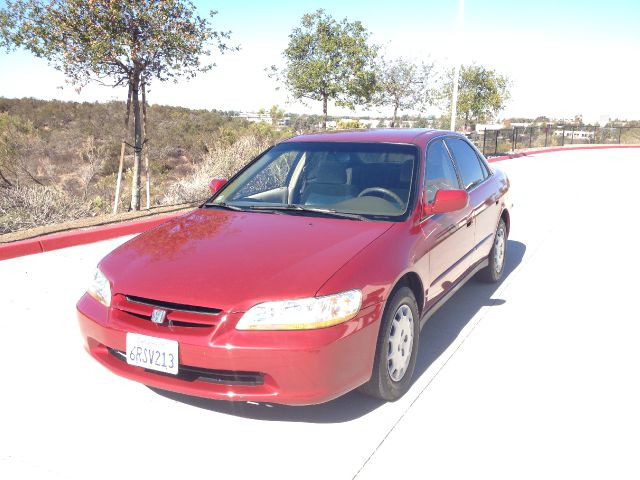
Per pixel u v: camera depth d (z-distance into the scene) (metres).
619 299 5.47
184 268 3.22
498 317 5.02
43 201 9.16
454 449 3.08
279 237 3.53
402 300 3.49
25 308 5.06
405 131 4.81
